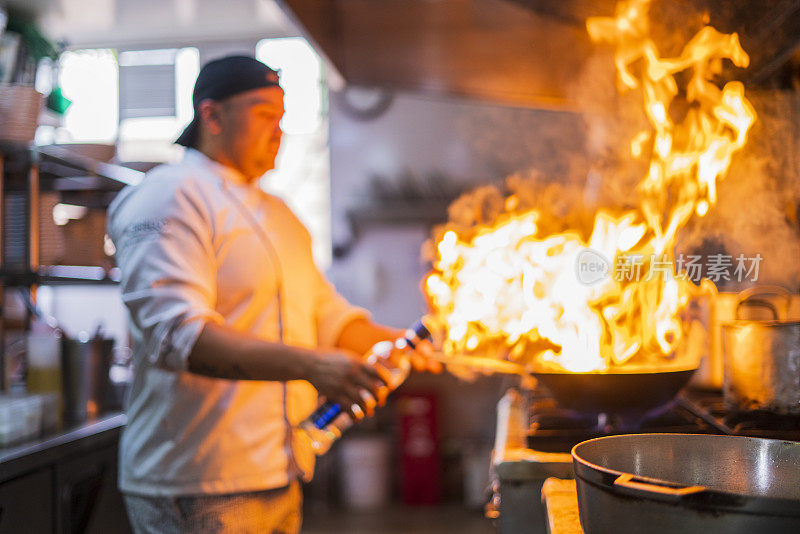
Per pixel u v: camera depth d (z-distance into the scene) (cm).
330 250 453
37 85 294
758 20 120
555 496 98
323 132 454
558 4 158
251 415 144
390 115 444
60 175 256
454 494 430
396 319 445
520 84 239
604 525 64
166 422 142
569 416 135
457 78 240
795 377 113
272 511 148
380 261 446
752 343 115
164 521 144
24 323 262
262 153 158
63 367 225
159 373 143
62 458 189
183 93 445
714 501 57
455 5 186
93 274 253
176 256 137
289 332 157
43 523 180
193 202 144
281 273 155
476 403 438
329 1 183
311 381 127
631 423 123
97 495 208
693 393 159
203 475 141
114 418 227
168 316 131
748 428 112
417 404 421
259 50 449
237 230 148
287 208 166
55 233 248
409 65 229
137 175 285
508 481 116
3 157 220
